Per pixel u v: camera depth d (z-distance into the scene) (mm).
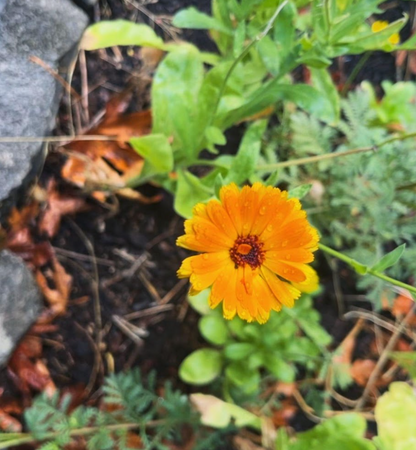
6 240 228
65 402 215
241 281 164
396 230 256
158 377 255
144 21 274
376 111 275
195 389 257
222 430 236
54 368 240
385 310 286
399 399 259
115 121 255
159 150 213
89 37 235
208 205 160
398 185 260
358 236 261
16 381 231
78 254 250
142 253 260
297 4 219
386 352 279
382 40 201
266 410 256
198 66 240
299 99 214
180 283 264
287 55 202
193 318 263
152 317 258
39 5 211
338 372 257
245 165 207
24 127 209
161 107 234
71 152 244
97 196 251
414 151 258
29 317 228
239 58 190
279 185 280
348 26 197
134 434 242
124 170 249
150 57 269
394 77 307
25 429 230
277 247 166
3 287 215
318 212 270
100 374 247
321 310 282
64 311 244
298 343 247
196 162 240
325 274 284
